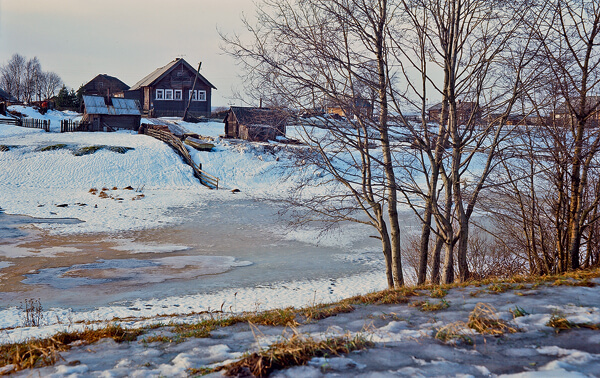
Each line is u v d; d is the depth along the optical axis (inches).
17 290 631.2
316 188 1453.0
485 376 149.9
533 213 457.7
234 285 671.8
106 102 2437.3
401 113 434.6
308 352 177.9
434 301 254.5
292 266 788.0
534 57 413.1
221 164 1904.5
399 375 153.5
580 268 415.8
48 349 215.3
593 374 144.8
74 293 622.8
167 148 1958.7
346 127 475.2
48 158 1752.0
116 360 196.1
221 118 3282.5
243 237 1007.6
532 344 176.1
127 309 550.3
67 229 1032.2
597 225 447.2
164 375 171.8
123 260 802.8
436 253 502.9
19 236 952.3
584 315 201.5
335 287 666.2
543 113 432.8
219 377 161.6
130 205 1328.7
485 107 457.4
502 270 543.8
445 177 466.6
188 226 1104.8
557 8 386.6
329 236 1022.4
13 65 4554.6
